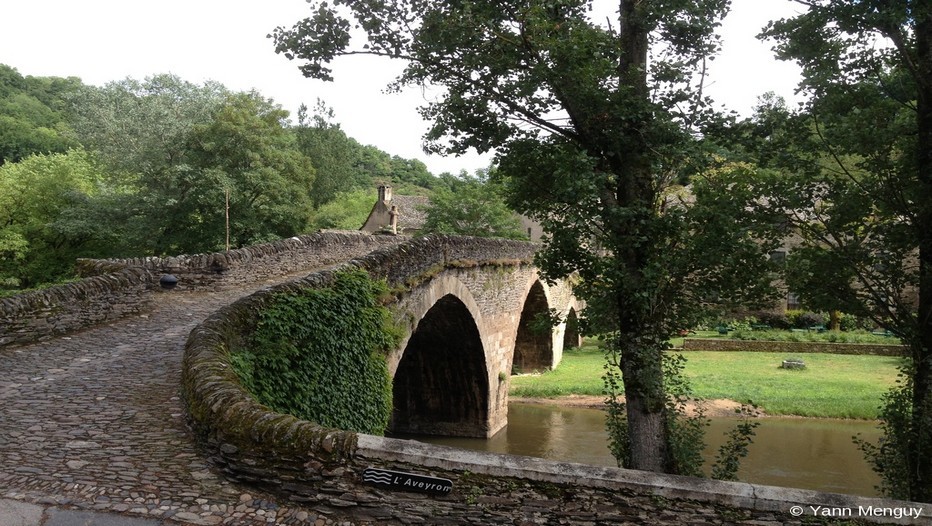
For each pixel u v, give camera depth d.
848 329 36.91
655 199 9.15
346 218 46.84
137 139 31.19
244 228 26.67
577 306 36.81
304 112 51.28
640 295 8.48
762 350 34.66
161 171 26.88
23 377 8.30
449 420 21.69
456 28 8.38
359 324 10.38
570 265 9.48
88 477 5.49
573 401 26.75
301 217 29.61
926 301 9.30
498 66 8.59
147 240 26.03
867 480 17.23
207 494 5.38
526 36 8.29
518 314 23.81
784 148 9.34
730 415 23.38
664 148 8.40
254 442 5.58
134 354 9.57
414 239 13.93
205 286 15.34
